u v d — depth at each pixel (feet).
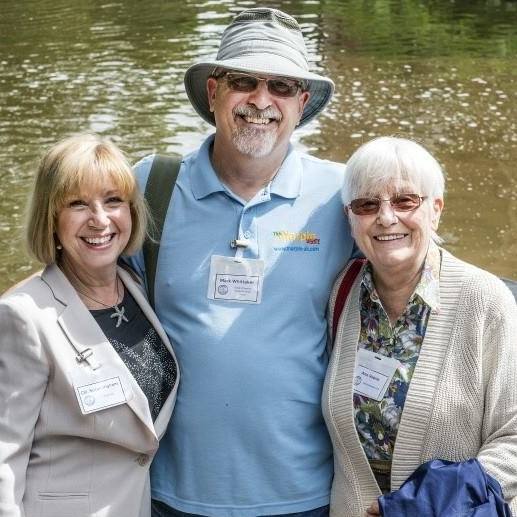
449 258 9.23
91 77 41.24
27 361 8.53
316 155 29.35
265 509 9.68
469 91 37.91
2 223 24.58
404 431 8.93
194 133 31.81
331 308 9.89
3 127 33.47
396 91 37.93
